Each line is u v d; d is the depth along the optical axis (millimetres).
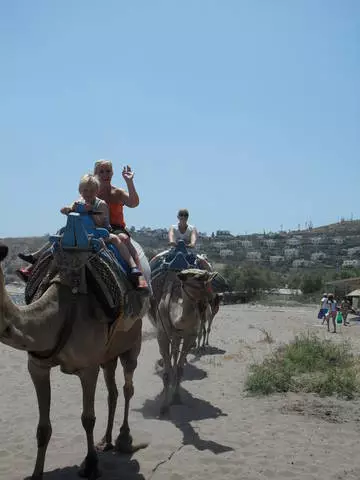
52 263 5816
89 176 6047
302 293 66688
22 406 8859
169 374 8859
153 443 7098
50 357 5418
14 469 6141
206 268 9836
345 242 178625
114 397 7027
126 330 6625
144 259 7277
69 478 5922
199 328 9156
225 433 7633
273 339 19203
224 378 11539
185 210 10289
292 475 6129
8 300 4852
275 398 9750
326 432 7762
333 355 13430
